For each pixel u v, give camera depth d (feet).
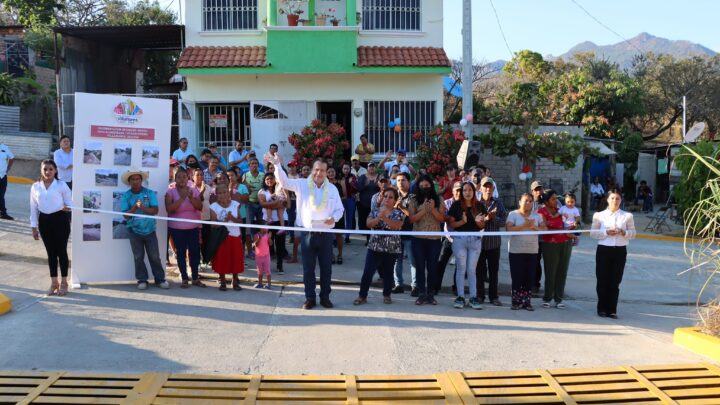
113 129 30.96
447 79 88.22
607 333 25.91
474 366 21.43
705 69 130.21
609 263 28.73
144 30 59.57
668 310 31.45
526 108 60.39
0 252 36.58
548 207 30.55
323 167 28.37
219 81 57.72
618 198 28.66
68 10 112.88
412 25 59.72
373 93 58.34
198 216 31.50
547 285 30.50
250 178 39.22
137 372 20.21
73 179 30.50
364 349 22.91
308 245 28.37
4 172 44.78
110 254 31.22
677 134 144.77
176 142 63.52
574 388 19.60
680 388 19.85
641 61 142.31
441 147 53.42
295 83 58.03
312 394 18.66
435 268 29.96
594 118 99.19
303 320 26.58
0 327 24.30
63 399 17.83
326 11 59.41
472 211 29.71
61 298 28.63
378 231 28.30
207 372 20.44
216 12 58.65
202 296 30.12
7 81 75.97
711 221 24.62
